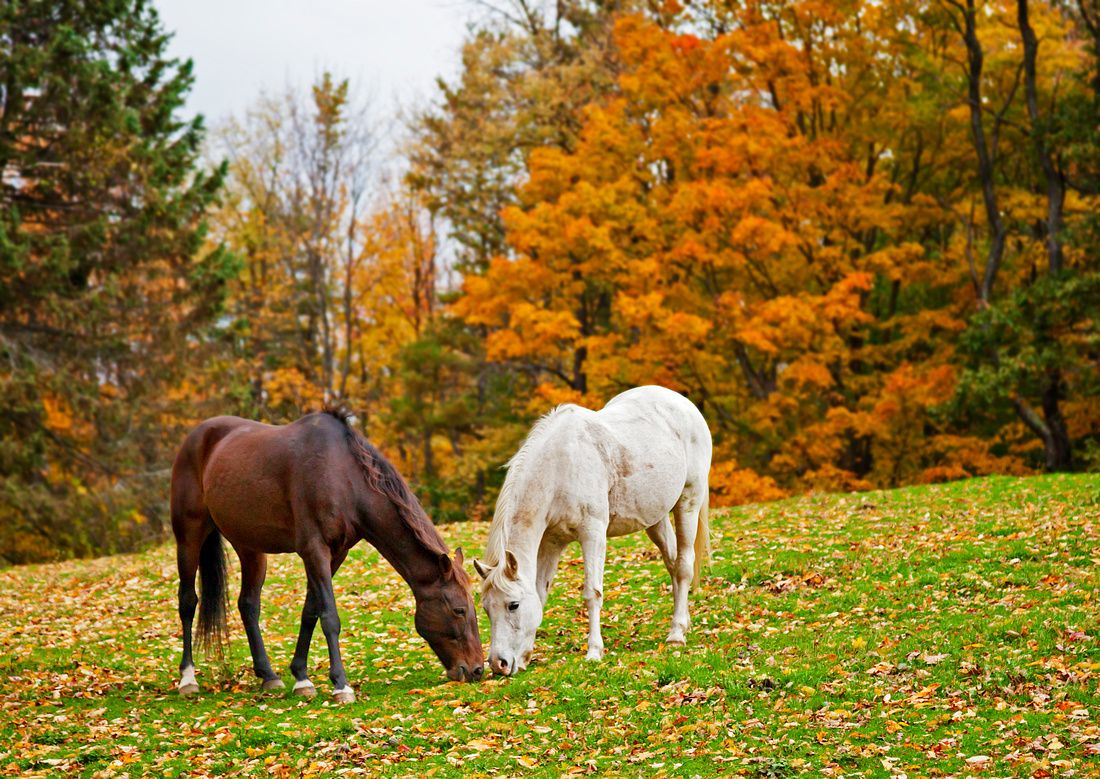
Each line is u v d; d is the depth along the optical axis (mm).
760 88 25406
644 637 9086
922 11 24906
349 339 35500
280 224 35688
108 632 10656
